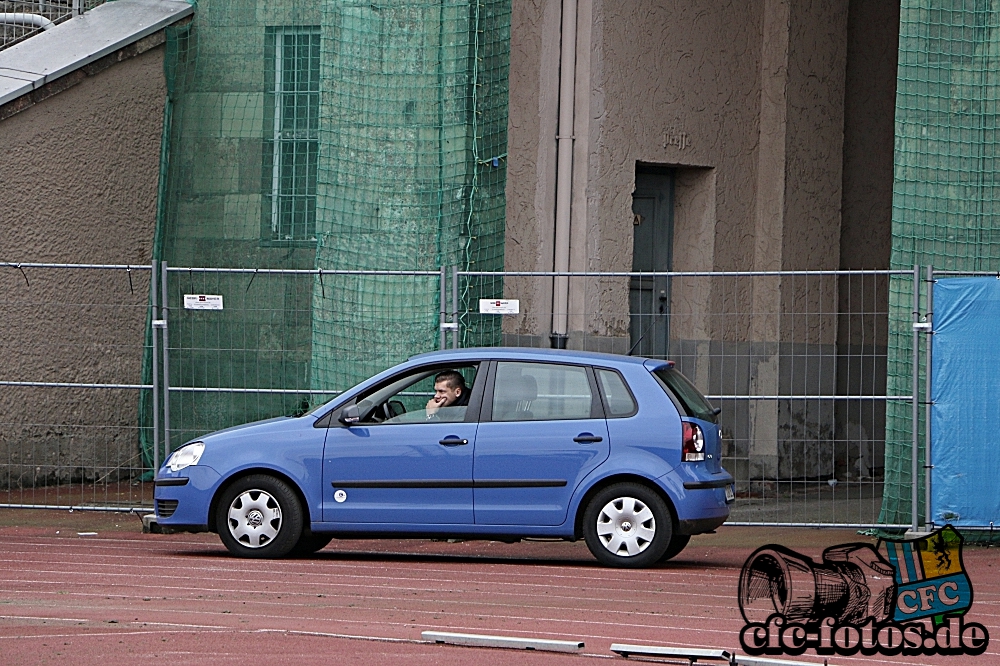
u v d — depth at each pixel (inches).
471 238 2081.7
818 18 2608.3
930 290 1770.4
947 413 1766.7
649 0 2362.2
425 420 1590.8
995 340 1758.1
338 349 2126.0
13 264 1857.8
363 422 1603.1
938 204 1916.8
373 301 2105.1
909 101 1925.4
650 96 2368.4
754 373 2573.8
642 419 1542.8
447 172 2084.2
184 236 2354.8
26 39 2433.6
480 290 2091.5
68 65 2269.9
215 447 1615.4
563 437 1552.7
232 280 2315.5
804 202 2598.4
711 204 2485.2
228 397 2313.0
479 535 1577.3
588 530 1556.3
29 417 2239.2
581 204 2283.5
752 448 2568.9
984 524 1758.1
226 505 1608.0
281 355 2288.4
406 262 2092.8
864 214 2760.8
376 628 1148.5
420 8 2097.7
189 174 2362.2
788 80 2554.1
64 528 1915.6
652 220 2479.1
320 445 1595.7
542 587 1409.9
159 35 2393.0
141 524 1963.6
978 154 1911.9
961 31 1919.3
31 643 1063.0
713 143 2482.8
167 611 1222.3
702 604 1305.4
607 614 1242.6
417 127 2097.7
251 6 2330.2
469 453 1565.0
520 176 2305.6
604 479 1551.4
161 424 2257.6
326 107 2149.4
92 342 2326.5
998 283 1759.4
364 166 2121.1
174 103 2386.8
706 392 2498.8
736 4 2522.1
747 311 2561.5
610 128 2304.4
